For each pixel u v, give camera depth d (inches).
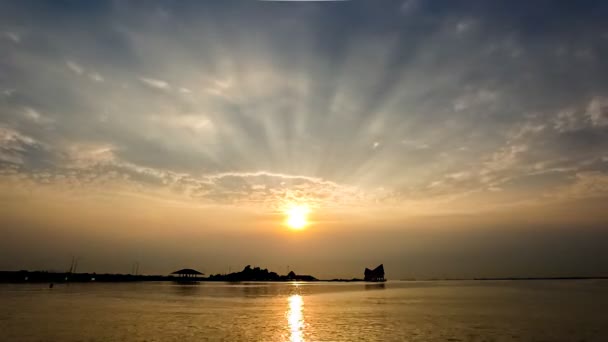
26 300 2210.9
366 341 1048.8
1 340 1000.2
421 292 4160.9
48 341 992.2
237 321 1414.9
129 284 6240.2
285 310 1866.4
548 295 3398.1
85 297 2586.1
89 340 1010.7
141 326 1250.0
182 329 1206.9
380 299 2829.7
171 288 4722.0
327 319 1498.5
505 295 3422.7
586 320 1486.2
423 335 1138.0
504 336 1128.8
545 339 1088.8
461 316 1617.9
